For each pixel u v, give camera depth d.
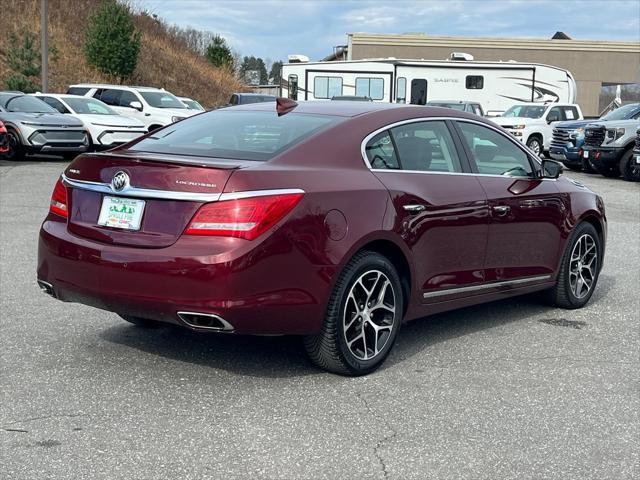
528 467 3.57
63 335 5.41
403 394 4.46
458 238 5.25
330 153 4.67
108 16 34.22
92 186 4.55
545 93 28.66
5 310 6.01
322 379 4.66
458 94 28.23
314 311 4.38
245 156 4.54
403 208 4.82
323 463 3.56
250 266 4.11
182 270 4.12
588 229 6.53
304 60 28.70
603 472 3.54
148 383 4.53
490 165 5.71
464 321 6.11
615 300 6.93
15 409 4.10
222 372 4.74
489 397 4.44
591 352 5.35
